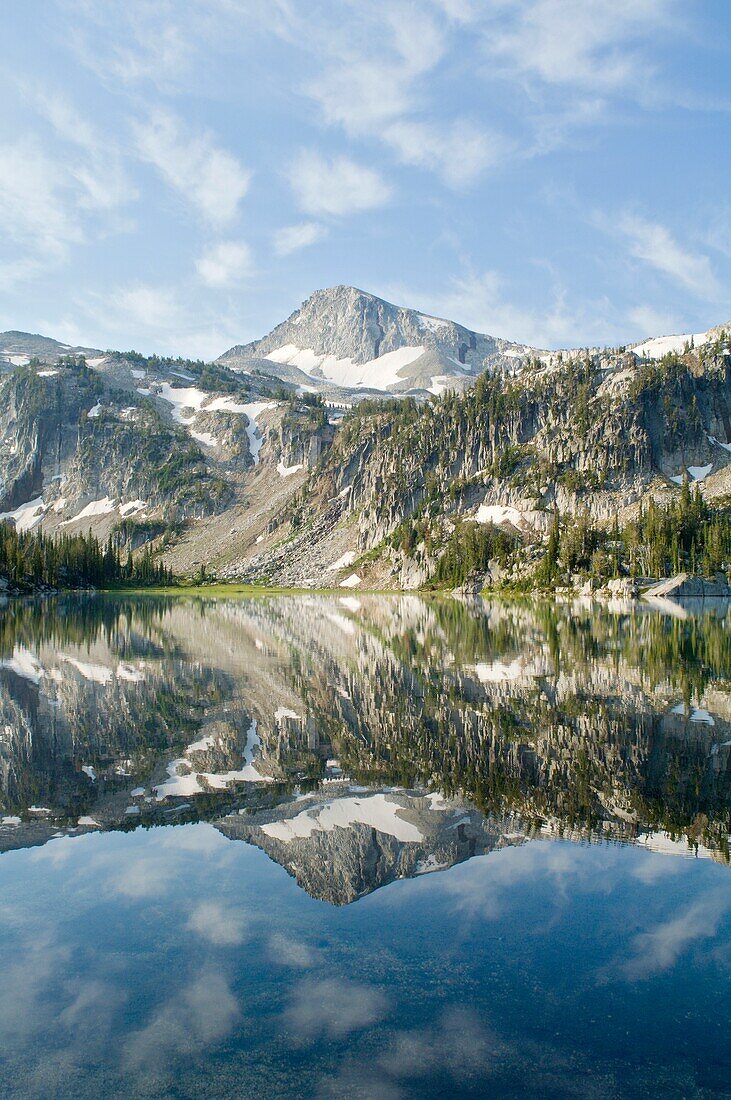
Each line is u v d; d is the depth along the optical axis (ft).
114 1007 38.04
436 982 40.09
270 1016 37.17
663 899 50.16
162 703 123.24
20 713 114.42
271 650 210.59
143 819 65.87
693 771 80.12
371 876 53.67
